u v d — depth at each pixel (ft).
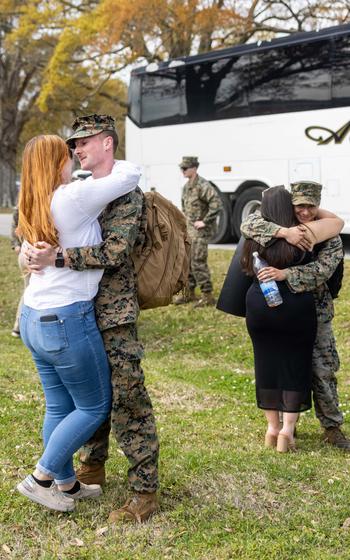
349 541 11.94
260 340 15.89
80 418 11.89
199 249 35.24
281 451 16.11
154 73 56.29
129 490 13.08
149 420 12.25
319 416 17.01
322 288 16.28
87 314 11.57
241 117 50.96
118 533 11.83
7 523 12.12
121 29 84.23
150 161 56.85
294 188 15.57
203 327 33.04
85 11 104.22
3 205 130.62
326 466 15.24
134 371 11.87
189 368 26.94
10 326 35.58
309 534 12.03
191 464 14.75
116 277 11.80
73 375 11.61
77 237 11.46
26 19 104.37
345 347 28.35
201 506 12.92
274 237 15.24
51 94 106.73
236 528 12.21
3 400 18.71
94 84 111.04
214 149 52.75
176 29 81.41
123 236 11.37
